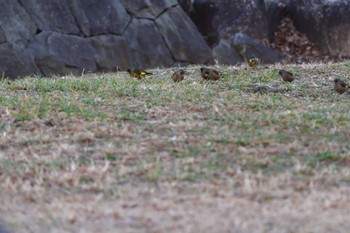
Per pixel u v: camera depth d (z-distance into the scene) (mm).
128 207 15883
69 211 15688
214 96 26219
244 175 17656
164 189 16938
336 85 27172
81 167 18500
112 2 45344
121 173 17844
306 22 51094
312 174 17859
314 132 21109
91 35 44094
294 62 50000
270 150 19531
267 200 16156
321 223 14938
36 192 16938
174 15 47531
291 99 25953
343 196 16328
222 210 15578
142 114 23344
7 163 18891
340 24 50719
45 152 19906
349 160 18859
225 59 48469
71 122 22469
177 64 46844
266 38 49875
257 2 50031
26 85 28500
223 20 49219
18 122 22609
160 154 19359
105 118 22781
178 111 23781
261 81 29328
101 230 14734
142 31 46000
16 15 41938
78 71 42969
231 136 20609
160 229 14688
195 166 18344
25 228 14977
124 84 28516
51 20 43031
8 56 40938
